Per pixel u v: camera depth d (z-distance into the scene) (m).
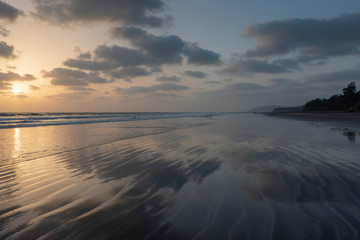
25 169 5.09
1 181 4.21
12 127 17.80
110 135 11.89
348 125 17.47
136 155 6.55
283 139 9.49
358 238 2.16
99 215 2.75
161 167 5.14
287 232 2.29
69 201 3.21
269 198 3.21
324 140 8.98
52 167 5.25
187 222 2.54
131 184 3.96
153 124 21.41
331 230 2.32
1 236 2.29
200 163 5.46
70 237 2.26
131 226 2.47
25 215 2.77
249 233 2.28
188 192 3.52
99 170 4.94
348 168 4.71
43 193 3.55
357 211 2.74
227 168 4.94
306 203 3.01
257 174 4.43
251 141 9.05
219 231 2.33
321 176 4.19
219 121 26.69
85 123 23.27
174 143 8.80
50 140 10.00
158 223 2.53
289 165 5.09
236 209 2.87
